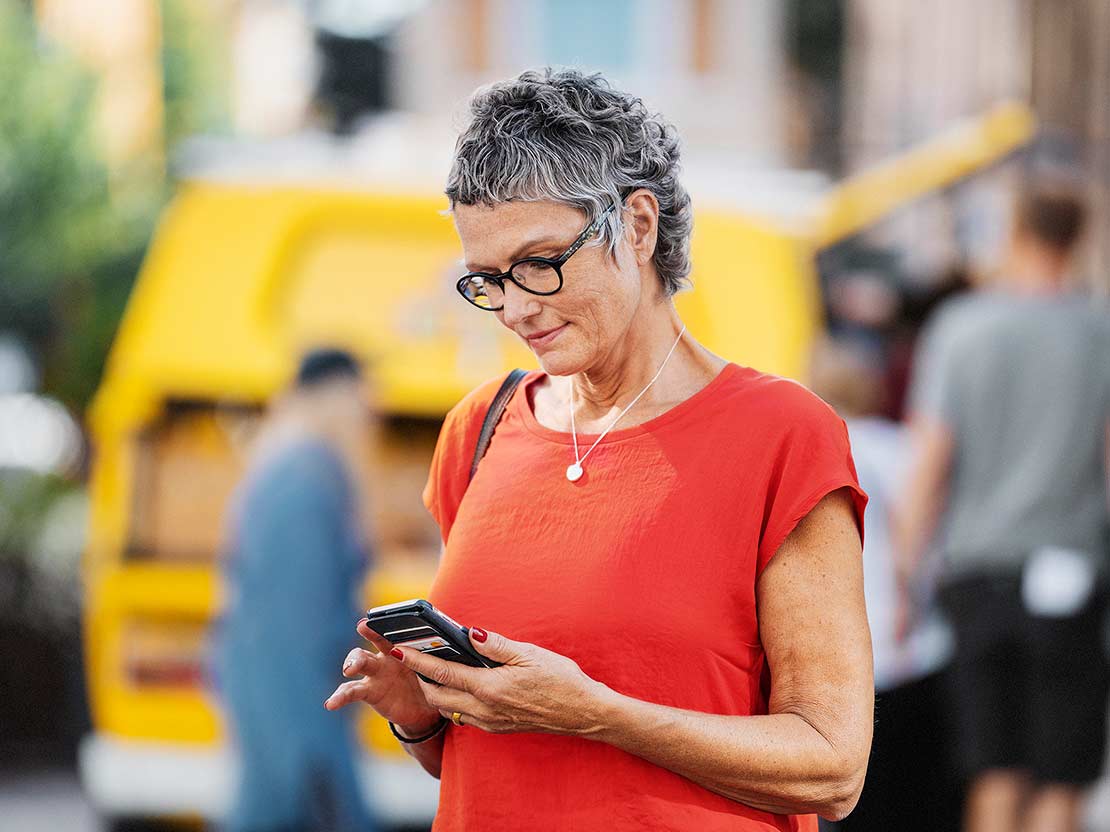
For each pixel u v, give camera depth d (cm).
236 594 619
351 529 626
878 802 653
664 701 269
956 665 642
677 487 273
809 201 761
